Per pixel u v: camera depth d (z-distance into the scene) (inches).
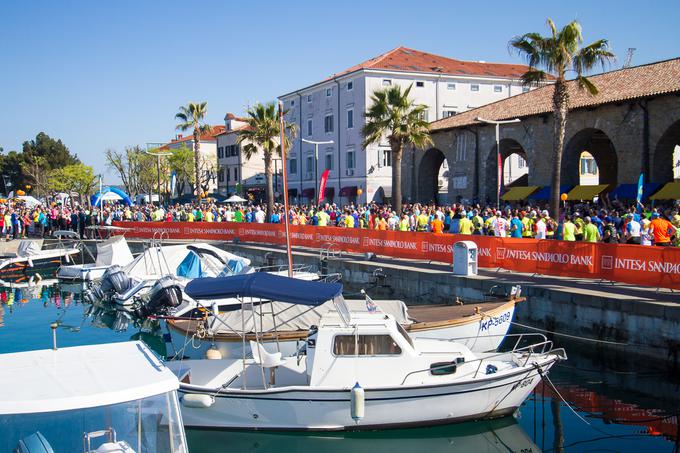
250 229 1382.9
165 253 984.3
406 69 2129.7
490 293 692.1
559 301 653.3
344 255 1101.7
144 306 805.2
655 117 1179.3
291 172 2618.1
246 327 573.9
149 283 916.6
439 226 970.1
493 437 442.9
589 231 783.1
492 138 1582.2
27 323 862.5
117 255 1208.2
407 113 1427.2
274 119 1680.6
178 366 488.1
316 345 445.1
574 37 994.1
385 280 922.1
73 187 2923.2
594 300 614.2
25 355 309.6
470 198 1654.8
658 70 1272.1
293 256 1149.7
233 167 3154.5
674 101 1141.7
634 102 1208.2
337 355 443.5
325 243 1165.1
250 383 482.3
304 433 438.9
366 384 439.5
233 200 2249.0
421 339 508.7
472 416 451.2
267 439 441.7
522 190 1496.1
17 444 247.4
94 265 1238.3
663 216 839.1
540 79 1048.8
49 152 4163.4
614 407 487.8
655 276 608.7
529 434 443.5
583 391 526.0
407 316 588.4
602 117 1289.4
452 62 2322.8
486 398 449.4
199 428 452.8
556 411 484.1
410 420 439.8
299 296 422.6
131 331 814.5
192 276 959.0
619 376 562.6
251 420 442.9
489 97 2260.1
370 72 2091.5
